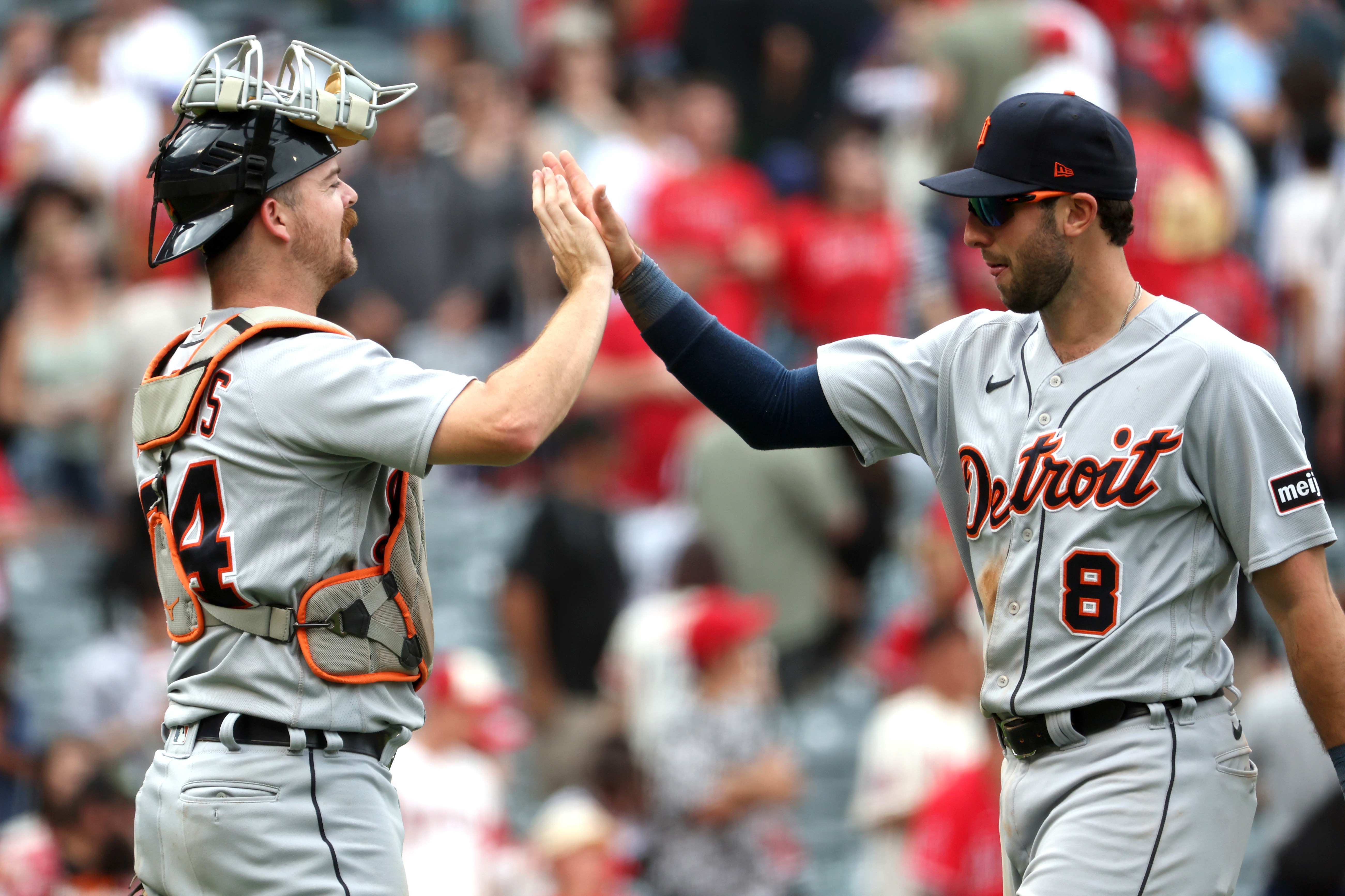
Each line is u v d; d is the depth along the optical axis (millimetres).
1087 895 11000
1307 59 37625
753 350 12523
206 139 11164
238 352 11055
